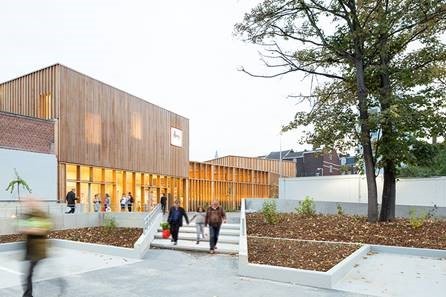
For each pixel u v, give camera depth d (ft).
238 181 163.53
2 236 49.26
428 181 69.00
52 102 82.38
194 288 27.78
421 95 48.91
